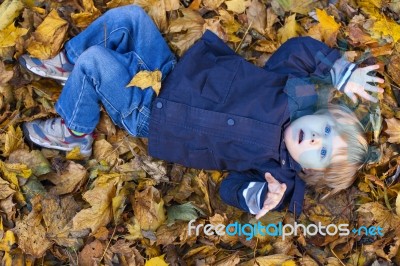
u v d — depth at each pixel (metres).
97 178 1.95
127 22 1.99
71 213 1.88
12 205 1.83
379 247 2.03
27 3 2.07
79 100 1.89
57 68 2.01
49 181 1.96
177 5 2.16
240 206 1.93
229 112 1.92
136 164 2.02
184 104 1.93
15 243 1.81
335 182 1.96
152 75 1.92
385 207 2.07
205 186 2.03
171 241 1.92
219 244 2.02
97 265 1.85
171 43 2.16
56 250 1.86
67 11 2.11
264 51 2.21
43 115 1.99
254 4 2.22
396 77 2.21
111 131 2.05
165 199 2.02
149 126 1.93
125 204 1.97
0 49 1.96
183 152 1.97
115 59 1.90
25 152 1.91
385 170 2.14
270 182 1.88
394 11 2.30
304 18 2.27
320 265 2.00
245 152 1.94
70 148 1.99
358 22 2.24
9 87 1.97
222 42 2.04
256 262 1.96
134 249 1.89
